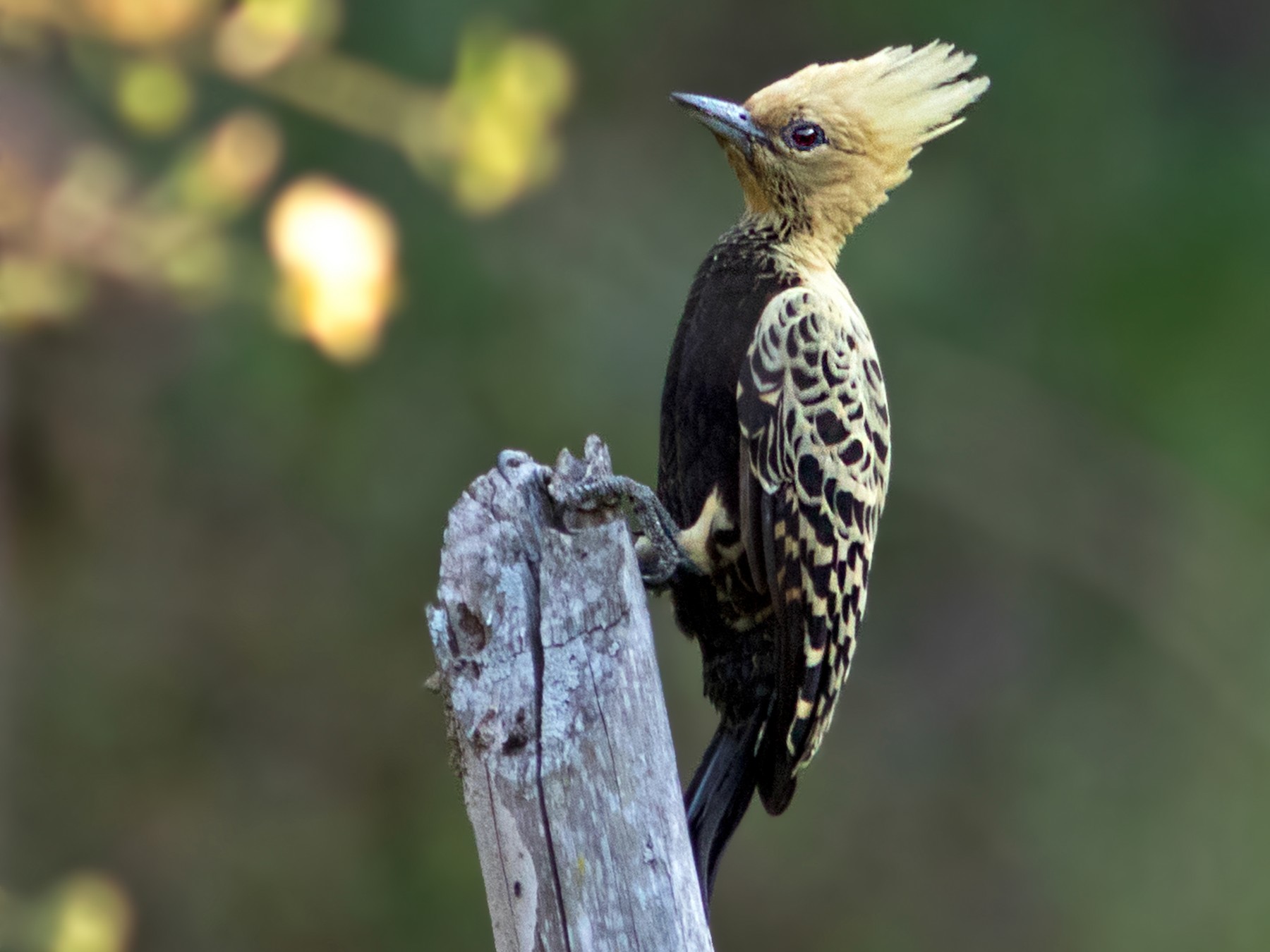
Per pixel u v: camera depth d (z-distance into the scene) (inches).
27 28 308.7
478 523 198.5
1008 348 614.2
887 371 598.2
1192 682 625.6
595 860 192.4
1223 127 623.2
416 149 302.4
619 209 581.0
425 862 558.9
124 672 560.1
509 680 194.5
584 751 193.2
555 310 554.9
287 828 561.6
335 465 537.3
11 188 299.1
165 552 560.1
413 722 570.6
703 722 561.6
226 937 550.6
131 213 298.2
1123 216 610.9
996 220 612.1
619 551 196.5
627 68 597.6
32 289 297.3
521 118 299.7
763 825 620.4
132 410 530.9
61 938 306.7
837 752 640.4
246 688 570.3
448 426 541.0
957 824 634.2
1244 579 618.2
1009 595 645.9
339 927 553.9
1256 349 607.5
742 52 610.5
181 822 556.1
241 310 493.0
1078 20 612.1
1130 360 613.9
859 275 592.1
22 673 542.3
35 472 534.0
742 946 608.7
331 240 283.1
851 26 609.0
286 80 307.0
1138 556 624.1
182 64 311.3
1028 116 607.5
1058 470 619.5
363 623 569.3
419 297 528.4
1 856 505.0
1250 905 600.7
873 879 624.7
